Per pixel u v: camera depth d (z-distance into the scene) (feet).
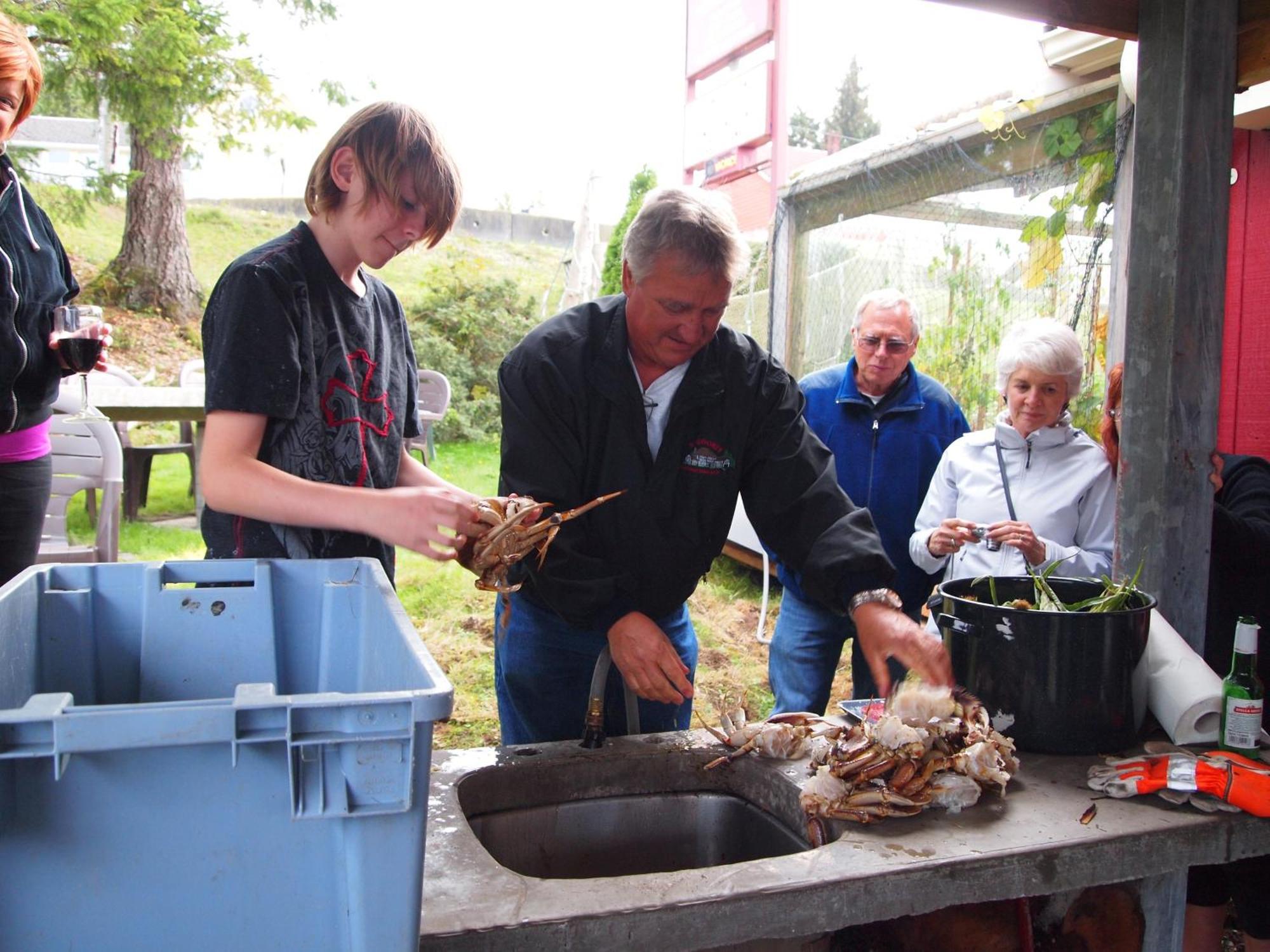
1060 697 5.81
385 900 2.99
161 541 20.63
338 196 5.44
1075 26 6.97
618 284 33.55
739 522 19.26
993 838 4.77
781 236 18.51
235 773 2.87
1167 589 6.91
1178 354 6.73
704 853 6.00
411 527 4.86
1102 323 11.28
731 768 6.00
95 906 2.82
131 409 19.04
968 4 6.77
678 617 7.65
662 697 6.07
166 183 40.93
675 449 6.74
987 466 9.32
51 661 4.69
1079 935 5.55
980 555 8.95
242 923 2.93
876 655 5.87
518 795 5.65
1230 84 6.68
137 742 2.70
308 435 5.42
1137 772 5.30
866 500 10.30
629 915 4.03
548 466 6.56
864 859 4.52
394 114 5.29
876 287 16.19
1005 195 12.96
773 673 10.46
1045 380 8.83
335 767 2.89
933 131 13.79
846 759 5.11
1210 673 6.09
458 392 42.65
